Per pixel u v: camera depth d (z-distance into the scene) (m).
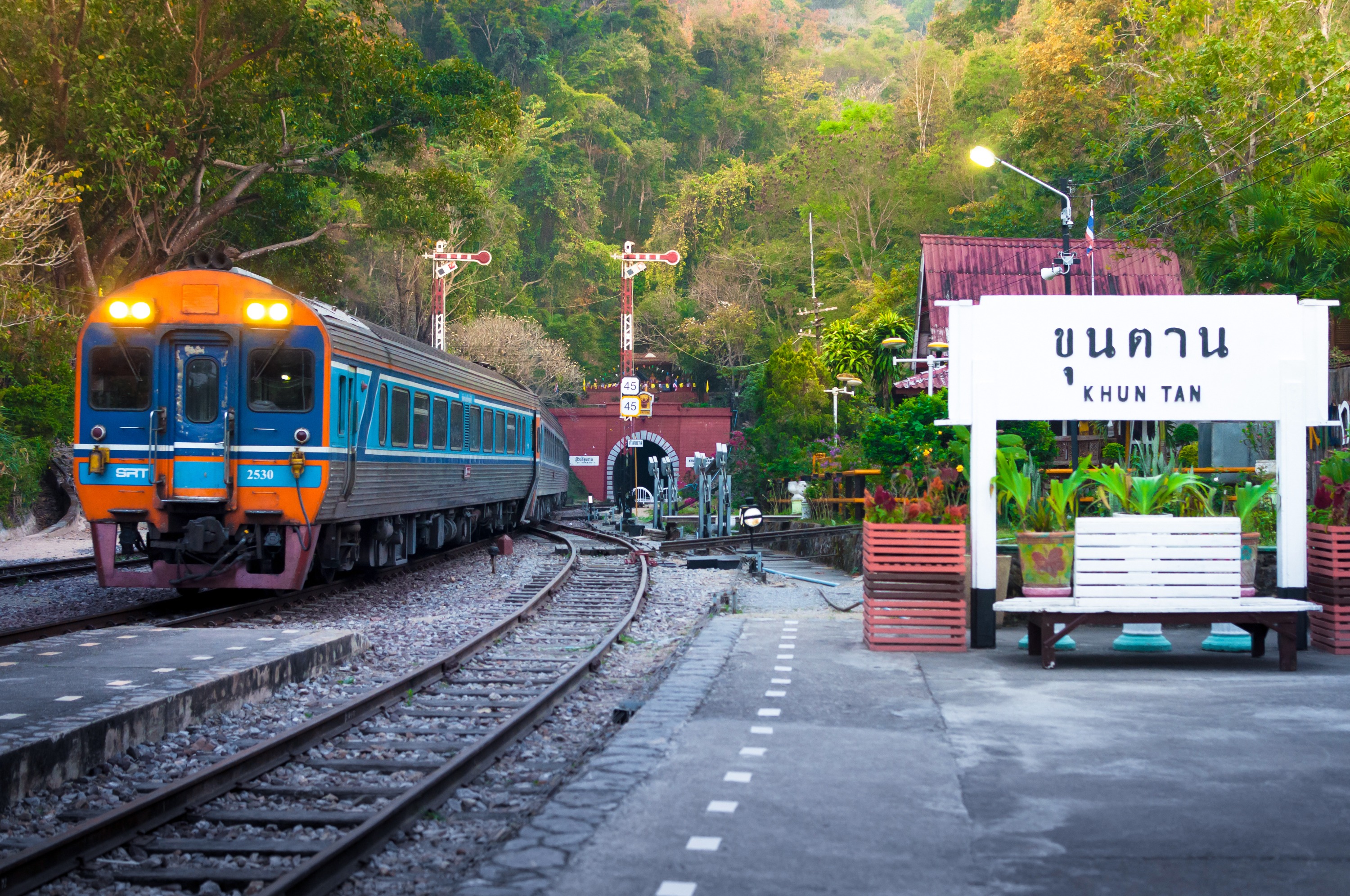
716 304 76.62
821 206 79.62
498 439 23.83
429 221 31.67
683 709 6.70
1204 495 10.16
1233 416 8.91
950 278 36.47
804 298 77.25
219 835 5.29
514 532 31.12
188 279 13.06
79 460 12.97
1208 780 5.07
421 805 5.48
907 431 21.53
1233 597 8.03
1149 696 7.00
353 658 10.07
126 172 25.05
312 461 13.03
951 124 77.06
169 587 14.86
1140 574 8.05
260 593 15.80
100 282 28.12
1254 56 27.42
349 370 13.91
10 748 5.61
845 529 20.89
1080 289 35.47
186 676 7.70
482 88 30.14
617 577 18.48
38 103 23.70
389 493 15.90
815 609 14.09
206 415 13.02
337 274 35.59
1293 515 8.88
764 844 4.25
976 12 88.69
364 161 37.16
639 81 103.56
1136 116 30.33
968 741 5.85
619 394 69.25
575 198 87.06
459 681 9.31
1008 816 4.57
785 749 5.71
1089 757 5.50
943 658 8.55
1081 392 8.93
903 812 4.63
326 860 4.47
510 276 77.12
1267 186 23.47
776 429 39.88
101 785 6.01
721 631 10.23
